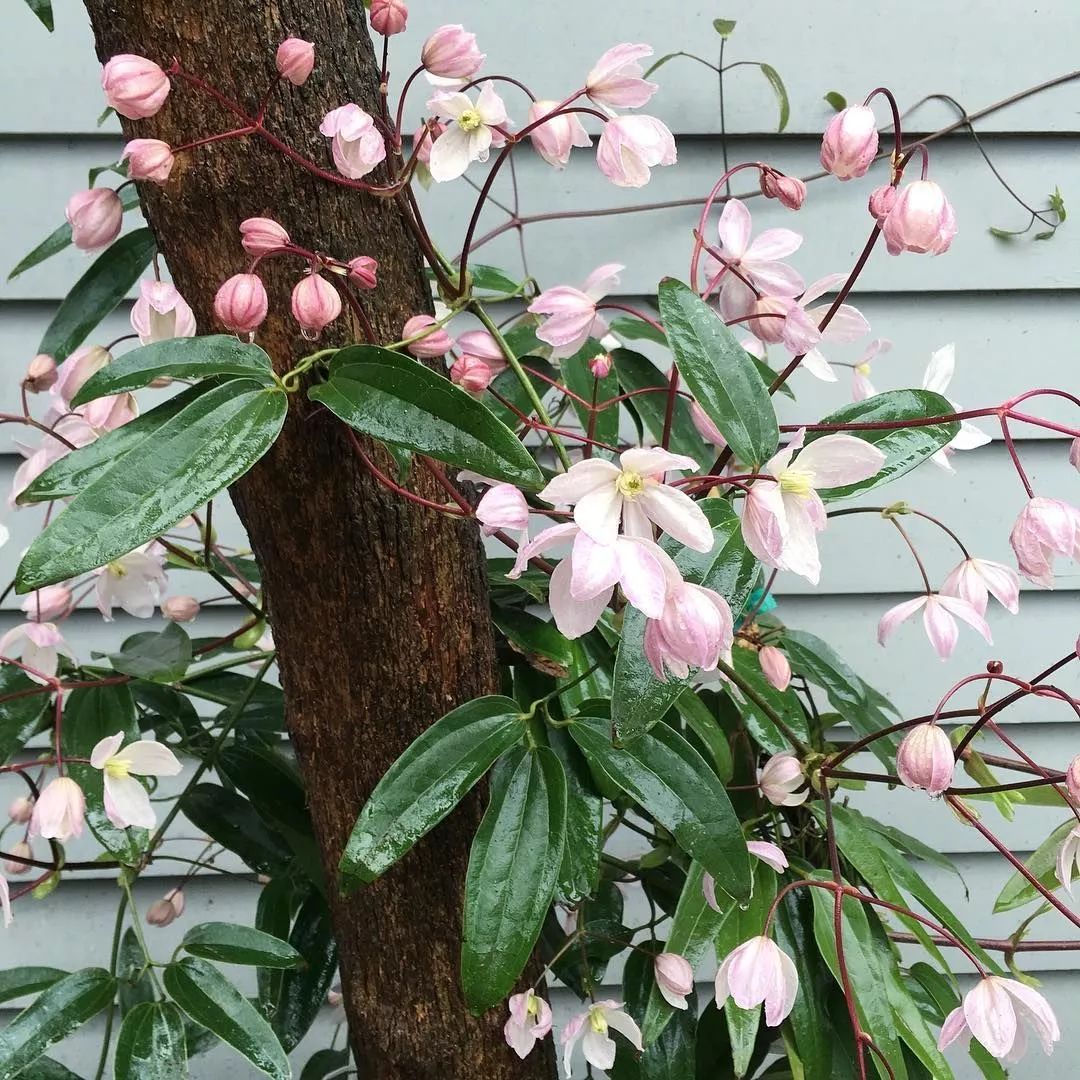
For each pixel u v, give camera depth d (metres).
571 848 0.72
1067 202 1.09
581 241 1.09
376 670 0.68
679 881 0.89
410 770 0.65
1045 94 1.06
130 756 0.73
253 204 0.64
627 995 0.84
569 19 1.03
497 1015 0.73
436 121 0.72
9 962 1.16
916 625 1.16
